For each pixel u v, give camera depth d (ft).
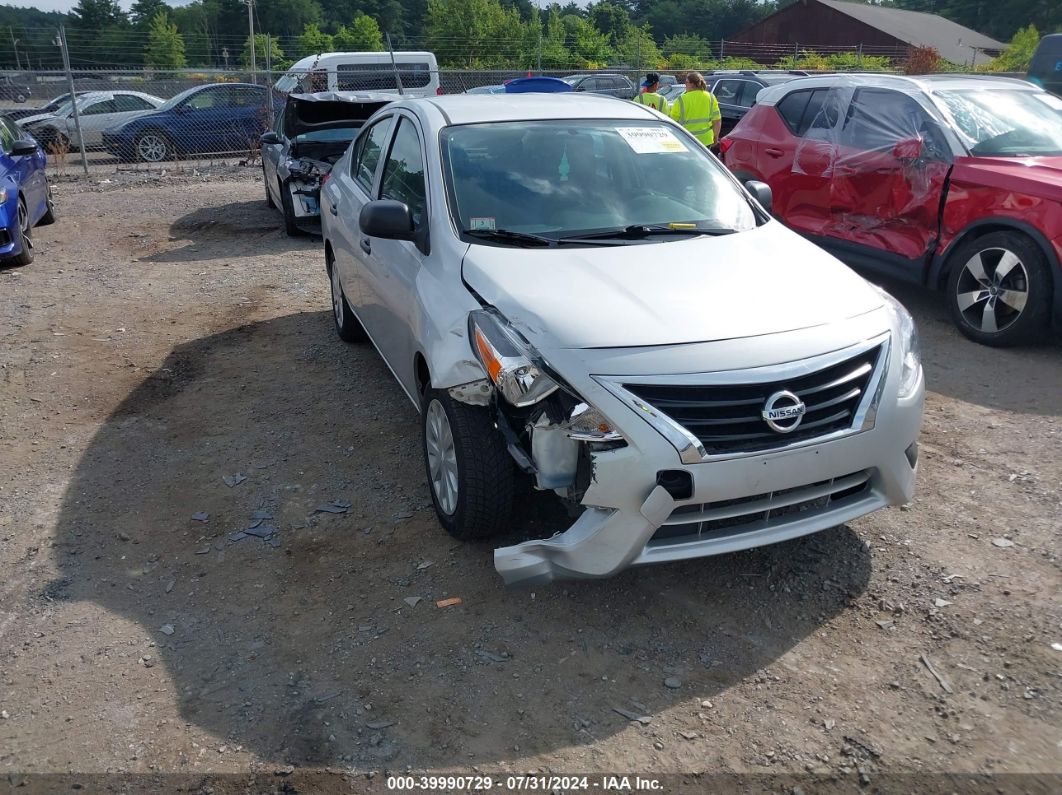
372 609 11.17
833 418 10.35
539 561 10.41
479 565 11.98
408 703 9.59
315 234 34.04
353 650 10.44
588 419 9.77
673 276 11.57
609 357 9.95
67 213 39.37
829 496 10.67
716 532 10.21
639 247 12.57
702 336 10.17
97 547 12.76
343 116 34.99
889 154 22.59
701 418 9.84
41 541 12.91
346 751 8.98
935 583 11.50
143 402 17.90
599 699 9.61
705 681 9.86
